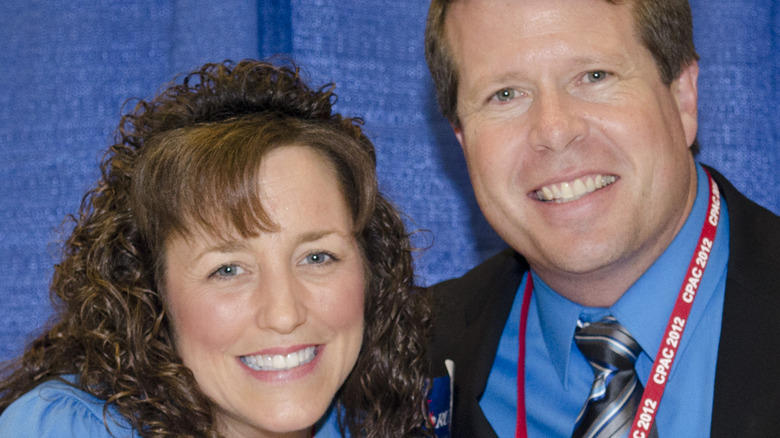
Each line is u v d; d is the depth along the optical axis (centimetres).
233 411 158
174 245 154
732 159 237
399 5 243
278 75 167
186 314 154
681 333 163
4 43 244
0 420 157
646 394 160
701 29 237
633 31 161
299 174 153
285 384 156
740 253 162
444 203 246
